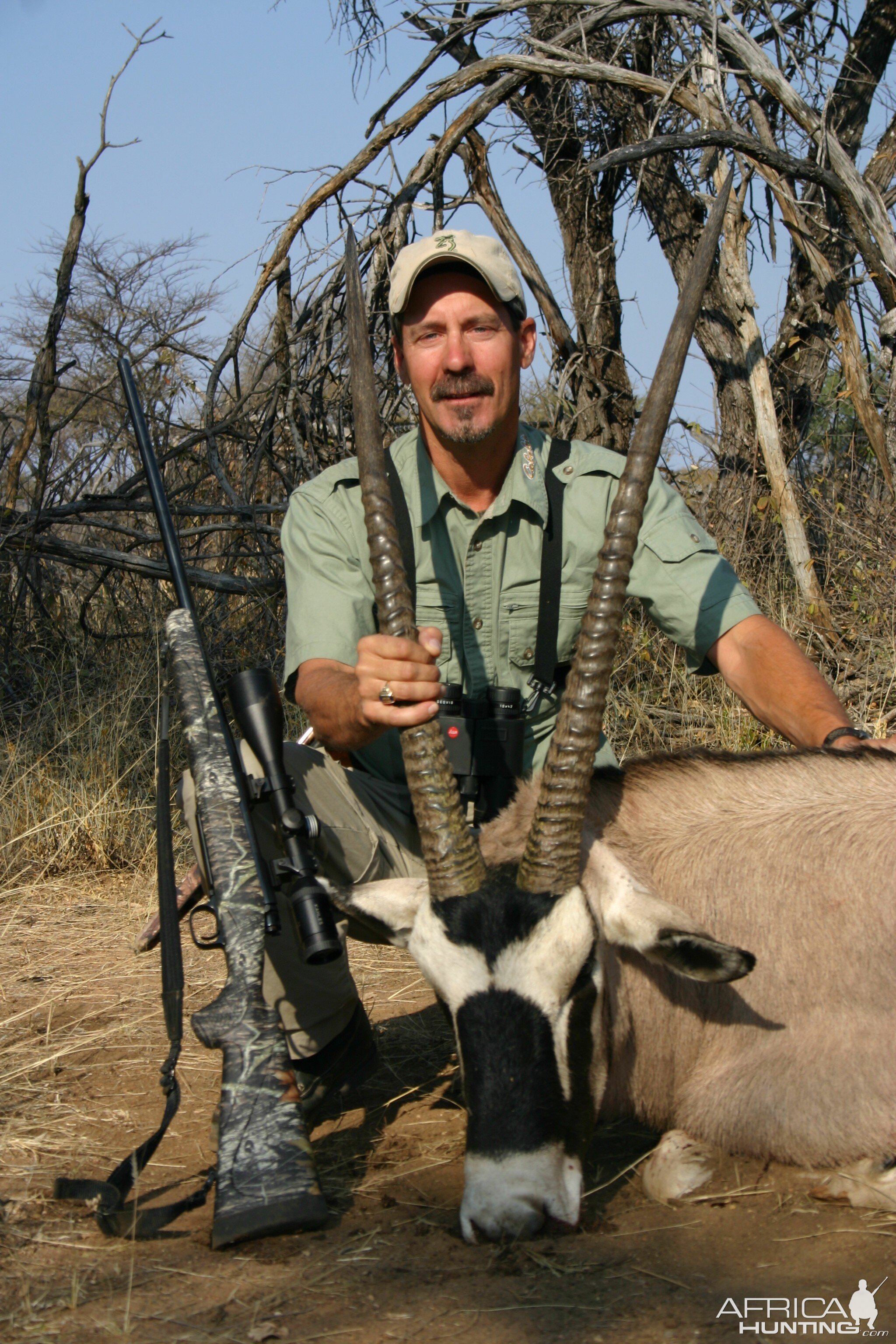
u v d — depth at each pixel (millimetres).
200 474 8625
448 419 3434
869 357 8547
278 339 8242
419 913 2703
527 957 2559
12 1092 3543
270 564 7977
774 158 7387
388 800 3520
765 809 3230
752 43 7637
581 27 8031
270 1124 2625
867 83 8953
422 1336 2227
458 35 8484
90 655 7934
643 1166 3020
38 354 8164
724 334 9203
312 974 3184
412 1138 3203
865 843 3125
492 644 3545
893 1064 2918
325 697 3109
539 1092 2486
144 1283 2453
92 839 5906
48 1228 2713
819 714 3424
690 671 3699
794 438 9211
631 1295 2357
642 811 3264
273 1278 2459
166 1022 2824
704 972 2646
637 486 2791
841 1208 2762
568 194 9406
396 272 3510
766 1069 2988
